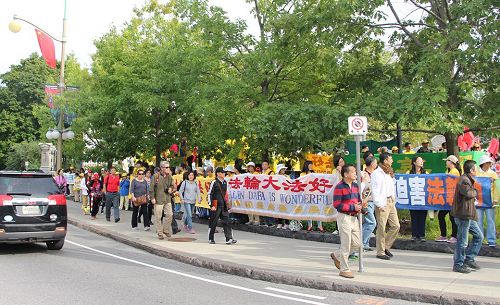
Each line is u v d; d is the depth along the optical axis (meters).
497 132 11.91
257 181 13.92
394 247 10.67
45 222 10.58
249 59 15.47
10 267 9.17
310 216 12.45
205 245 11.66
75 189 27.67
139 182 14.87
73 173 30.59
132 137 23.67
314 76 15.67
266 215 13.59
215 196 11.95
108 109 21.98
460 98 12.14
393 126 14.06
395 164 14.20
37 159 52.00
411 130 13.29
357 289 7.37
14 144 52.78
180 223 16.67
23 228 10.27
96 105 22.36
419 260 9.30
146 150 23.72
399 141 15.62
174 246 11.52
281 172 14.39
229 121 16.33
